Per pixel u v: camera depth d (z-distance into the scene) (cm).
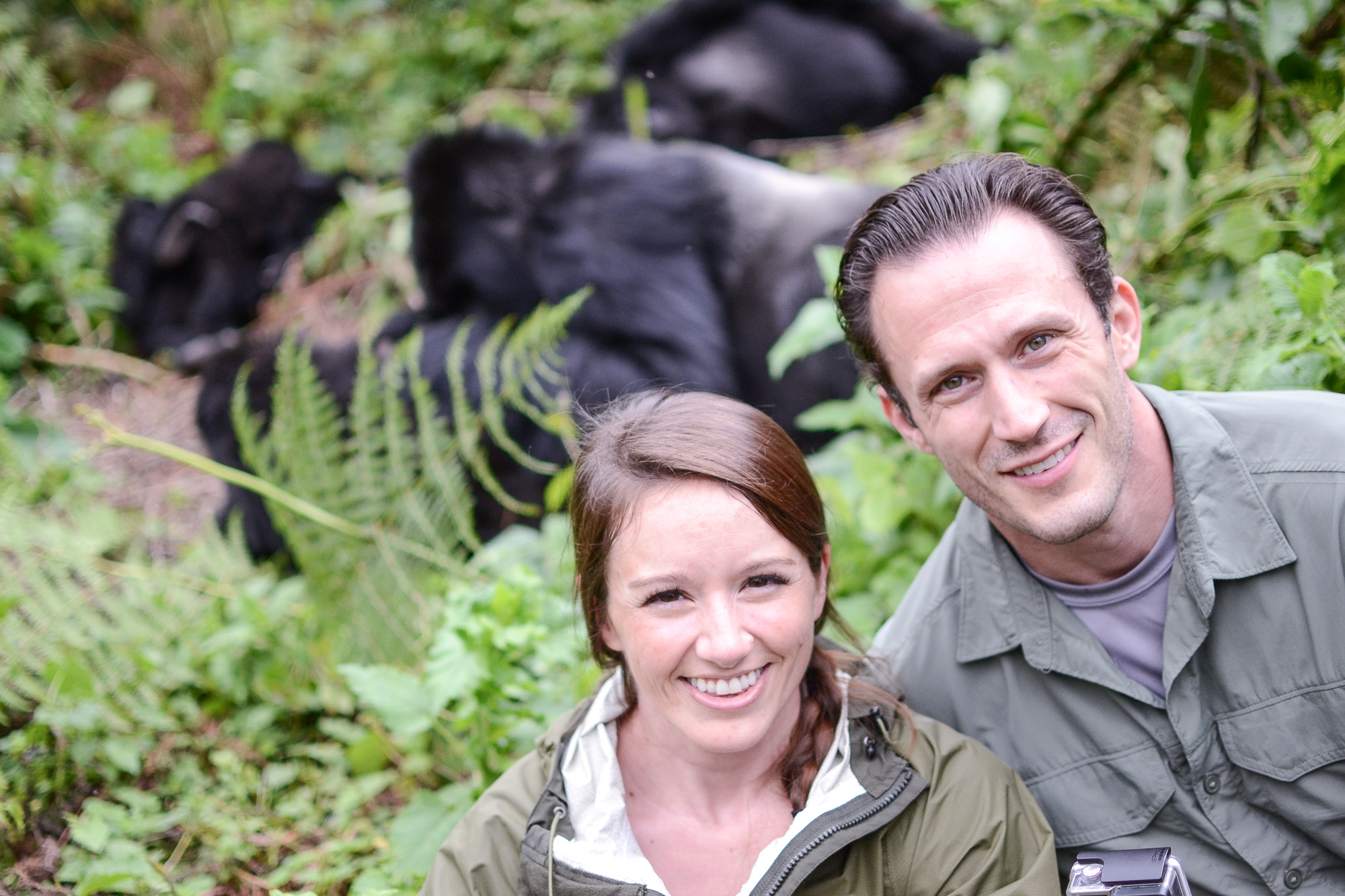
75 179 641
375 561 349
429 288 466
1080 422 198
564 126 645
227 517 439
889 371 212
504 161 457
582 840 194
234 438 452
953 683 227
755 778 209
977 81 481
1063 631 214
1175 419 211
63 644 315
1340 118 275
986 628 221
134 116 729
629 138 465
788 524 194
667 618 193
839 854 198
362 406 362
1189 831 210
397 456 358
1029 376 197
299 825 289
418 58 710
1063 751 217
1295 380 245
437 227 459
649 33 570
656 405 211
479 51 693
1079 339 196
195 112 756
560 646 272
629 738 213
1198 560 205
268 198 601
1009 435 196
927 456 308
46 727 297
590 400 405
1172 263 339
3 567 328
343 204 624
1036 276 195
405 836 260
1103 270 204
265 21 770
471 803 265
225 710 328
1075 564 212
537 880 191
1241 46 309
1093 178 376
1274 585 204
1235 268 310
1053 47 371
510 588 275
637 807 210
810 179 446
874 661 224
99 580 335
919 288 199
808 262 422
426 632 327
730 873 204
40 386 536
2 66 654
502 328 387
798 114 565
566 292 431
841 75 566
